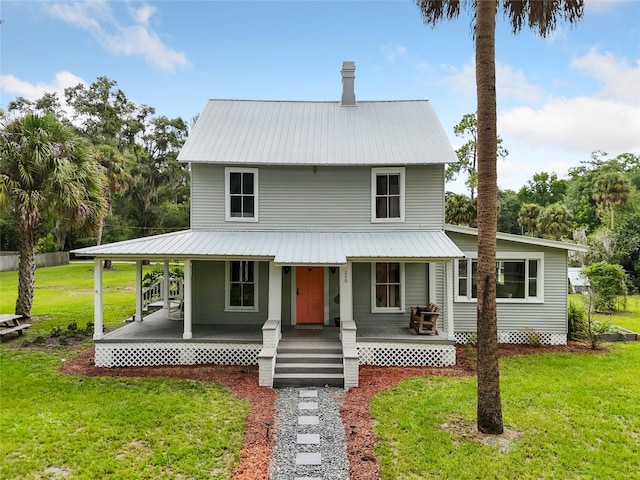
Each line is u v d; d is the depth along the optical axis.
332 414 8.12
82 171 15.24
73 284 28.95
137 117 44.53
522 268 14.16
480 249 7.18
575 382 9.82
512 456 6.31
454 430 7.23
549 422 7.57
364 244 12.39
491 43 7.00
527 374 10.48
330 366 10.25
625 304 21.00
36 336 14.10
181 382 9.83
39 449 6.50
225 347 11.59
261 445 6.71
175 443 6.71
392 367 11.41
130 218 45.69
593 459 6.28
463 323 14.07
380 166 13.55
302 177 13.61
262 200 13.56
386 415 7.91
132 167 40.34
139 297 14.09
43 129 14.38
